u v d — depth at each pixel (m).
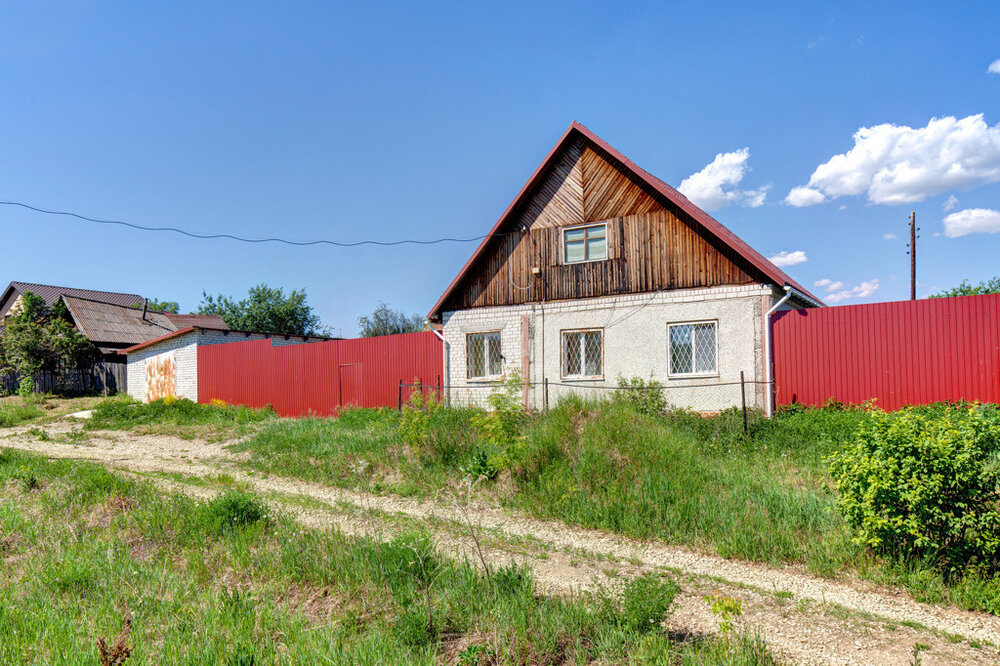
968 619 4.52
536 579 5.51
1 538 6.80
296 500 8.55
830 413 11.39
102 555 5.94
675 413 12.75
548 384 15.41
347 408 17.44
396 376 17.83
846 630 4.38
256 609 4.72
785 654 4.03
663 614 4.32
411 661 3.84
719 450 9.68
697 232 13.84
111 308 35.22
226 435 14.95
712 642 4.10
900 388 11.59
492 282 16.45
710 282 13.60
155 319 36.94
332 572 5.39
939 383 11.24
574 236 15.48
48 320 30.95
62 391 29.19
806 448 9.50
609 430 9.02
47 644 4.15
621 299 14.66
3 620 4.49
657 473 7.91
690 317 13.77
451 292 16.75
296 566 5.58
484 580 5.07
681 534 6.53
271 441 12.85
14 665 3.83
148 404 19.81
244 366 21.64
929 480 5.07
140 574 5.48
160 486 9.27
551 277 15.64
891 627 4.42
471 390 16.50
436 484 8.95
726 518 6.63
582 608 4.51
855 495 5.48
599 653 4.00
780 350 12.81
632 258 14.61
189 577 5.40
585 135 15.27
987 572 5.02
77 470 9.84
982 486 5.04
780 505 6.76
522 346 15.87
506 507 7.95
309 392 19.67
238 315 51.72
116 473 9.80
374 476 9.77
